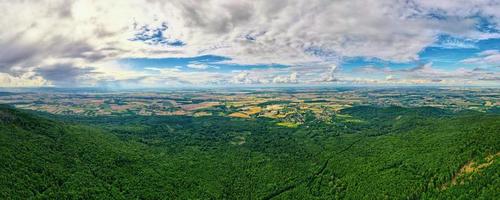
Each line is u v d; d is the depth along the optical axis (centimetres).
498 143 15800
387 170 18025
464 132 19350
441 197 14088
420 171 16638
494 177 13500
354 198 16625
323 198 17675
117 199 16000
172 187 18788
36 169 15475
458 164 15600
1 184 13225
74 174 16588
